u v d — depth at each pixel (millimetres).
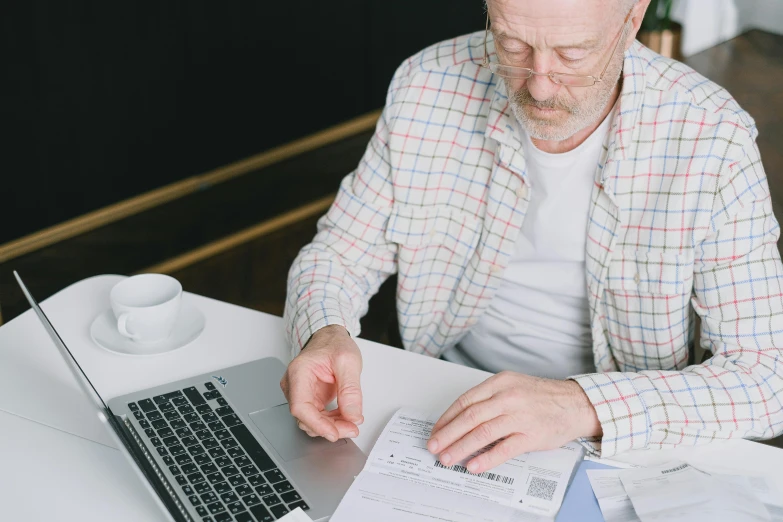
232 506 992
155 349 1301
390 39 3768
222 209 3334
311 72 3553
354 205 1537
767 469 1096
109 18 2895
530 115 1236
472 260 1511
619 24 1159
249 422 1140
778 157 3678
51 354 1293
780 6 4832
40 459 1079
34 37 2754
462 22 4000
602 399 1127
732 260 1277
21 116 2811
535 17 1120
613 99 1334
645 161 1313
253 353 1307
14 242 2932
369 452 1102
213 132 3322
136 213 3223
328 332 1274
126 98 3027
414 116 1488
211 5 3135
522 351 1553
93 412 1169
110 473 1059
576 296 1478
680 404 1144
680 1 4531
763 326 1256
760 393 1181
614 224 1354
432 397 1211
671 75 1330
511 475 1062
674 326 1365
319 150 3752
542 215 1418
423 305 1583
